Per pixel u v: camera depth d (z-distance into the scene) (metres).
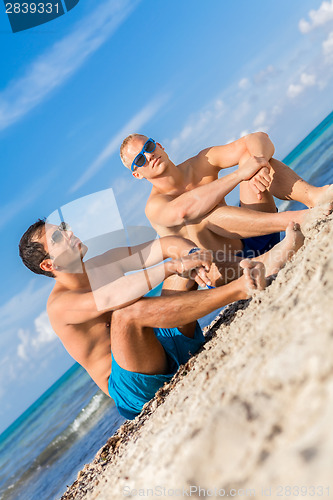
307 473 0.81
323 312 1.26
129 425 2.89
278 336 1.41
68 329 2.84
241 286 2.43
